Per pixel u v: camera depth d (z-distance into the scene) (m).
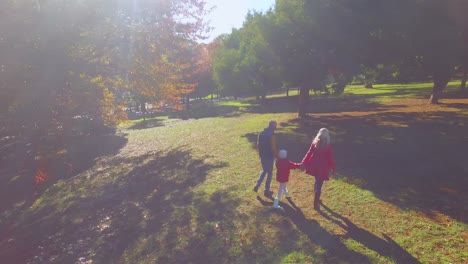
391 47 12.06
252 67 29.19
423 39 10.55
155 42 9.73
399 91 31.59
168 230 5.88
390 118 14.93
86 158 13.86
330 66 14.20
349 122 15.00
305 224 5.47
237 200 6.89
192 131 18.56
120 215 7.04
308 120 17.02
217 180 8.48
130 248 5.41
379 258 4.29
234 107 34.84
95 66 8.20
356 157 8.95
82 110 8.32
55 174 11.56
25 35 6.67
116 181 9.90
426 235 4.74
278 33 14.83
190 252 5.02
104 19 7.94
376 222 5.29
